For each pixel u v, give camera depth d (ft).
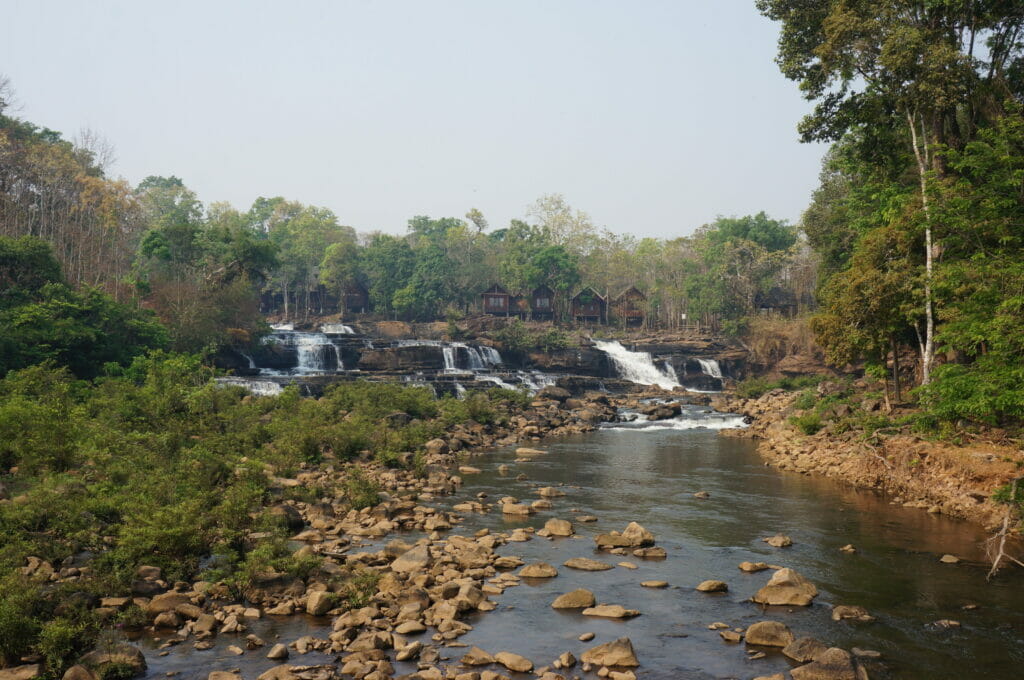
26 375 100.53
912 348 147.64
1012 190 80.79
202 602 42.32
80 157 250.37
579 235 457.27
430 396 148.87
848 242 167.12
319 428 97.04
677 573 50.42
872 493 79.61
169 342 160.56
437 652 35.78
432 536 57.88
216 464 69.26
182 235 228.63
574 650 36.99
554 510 70.90
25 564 44.83
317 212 513.45
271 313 394.52
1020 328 62.34
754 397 198.49
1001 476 66.90
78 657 34.58
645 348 272.31
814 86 114.83
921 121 111.14
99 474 64.34
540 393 180.86
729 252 322.55
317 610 41.24
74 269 199.11
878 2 101.60
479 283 381.19
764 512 70.13
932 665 34.86
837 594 45.73
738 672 34.27
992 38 104.37
